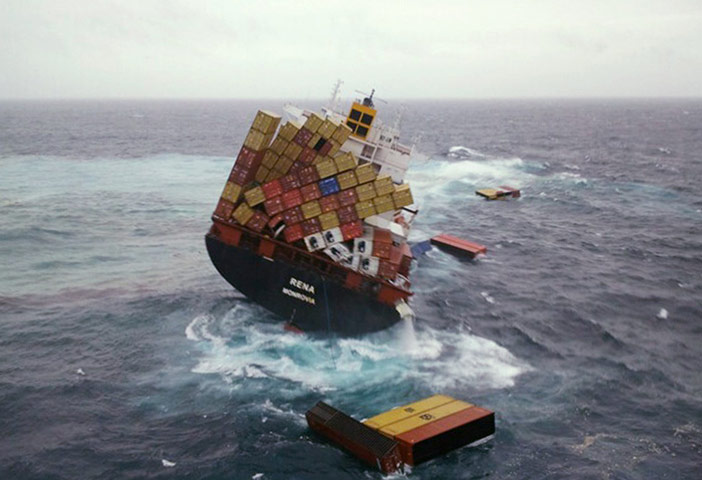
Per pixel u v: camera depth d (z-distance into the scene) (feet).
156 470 120.47
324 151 178.50
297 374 158.30
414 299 212.23
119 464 121.90
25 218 311.47
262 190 176.45
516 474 120.78
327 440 130.21
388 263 172.45
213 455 125.08
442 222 339.36
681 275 242.78
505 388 153.17
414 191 429.38
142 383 152.15
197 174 471.21
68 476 118.11
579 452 128.06
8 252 254.88
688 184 441.27
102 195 380.78
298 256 176.65
